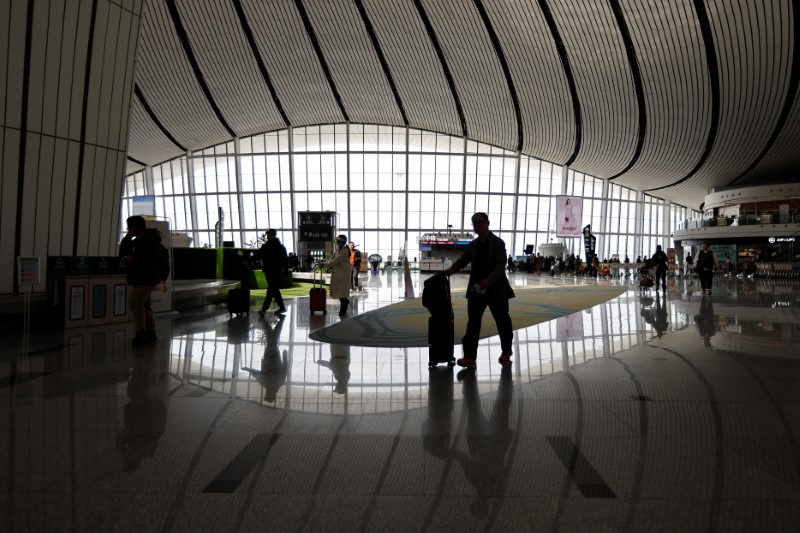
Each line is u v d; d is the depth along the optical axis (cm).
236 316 899
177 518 200
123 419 321
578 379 425
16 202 747
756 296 1358
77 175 825
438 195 3938
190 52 2789
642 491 224
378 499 216
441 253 3575
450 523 197
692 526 196
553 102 2809
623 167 3569
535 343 613
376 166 3912
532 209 4034
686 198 4372
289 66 2988
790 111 2348
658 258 1541
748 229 3275
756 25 1909
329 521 199
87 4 815
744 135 2670
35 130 764
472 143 3909
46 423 312
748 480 234
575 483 231
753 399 362
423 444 279
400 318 873
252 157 3928
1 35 716
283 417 326
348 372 455
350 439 287
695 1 1875
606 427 305
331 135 3903
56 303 734
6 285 736
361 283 1983
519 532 191
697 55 2120
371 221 3944
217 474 240
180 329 734
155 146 3659
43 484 229
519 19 2225
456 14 2344
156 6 2523
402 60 2852
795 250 3069
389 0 2406
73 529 192
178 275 1603
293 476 238
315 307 940
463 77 2858
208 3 2528
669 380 418
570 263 3559
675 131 2752
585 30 2161
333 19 2616
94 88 841
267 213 3966
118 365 482
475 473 242
